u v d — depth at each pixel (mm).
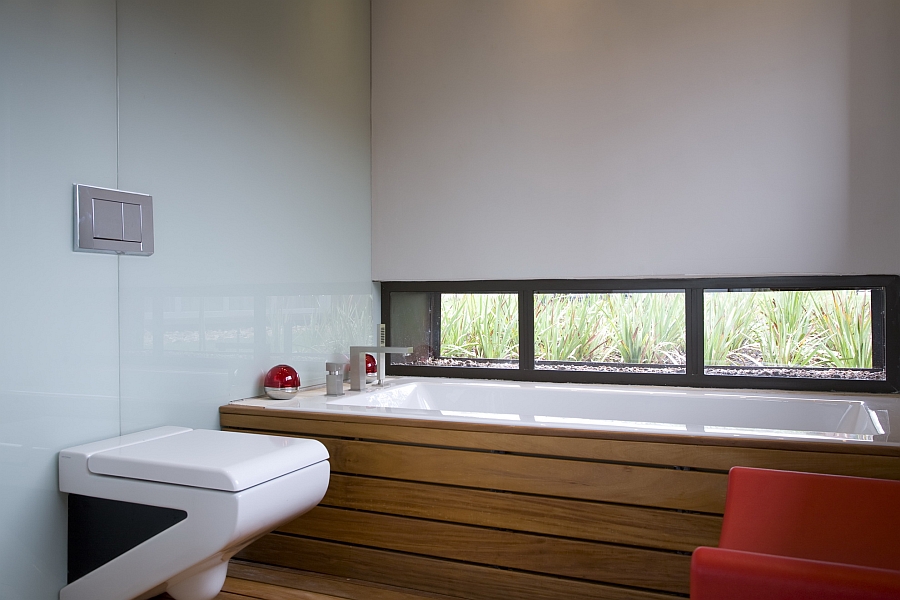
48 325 1967
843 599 1128
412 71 3451
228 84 2637
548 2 3180
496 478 2205
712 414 2748
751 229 2848
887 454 1831
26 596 1905
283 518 1884
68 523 2006
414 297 3559
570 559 2123
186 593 1916
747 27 2846
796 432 1996
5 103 1858
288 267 2949
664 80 2971
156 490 1814
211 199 2549
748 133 2848
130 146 2229
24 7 1911
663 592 2021
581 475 2104
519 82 3229
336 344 3266
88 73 2094
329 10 3229
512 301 3342
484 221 3301
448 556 2279
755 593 1188
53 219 1983
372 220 3555
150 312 2293
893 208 2666
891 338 2730
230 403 2625
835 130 2732
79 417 2051
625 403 2887
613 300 3150
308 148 3076
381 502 2369
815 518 1525
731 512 1580
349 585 2361
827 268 2752
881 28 2672
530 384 3131
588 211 3102
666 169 2969
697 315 3000
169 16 2385
